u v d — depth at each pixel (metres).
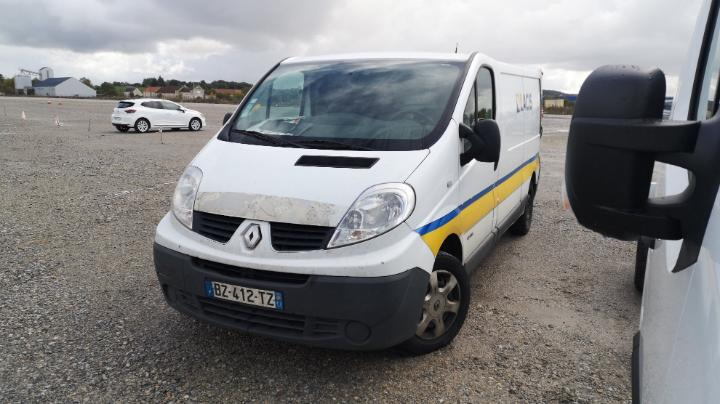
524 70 5.66
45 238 5.83
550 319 4.05
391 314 2.78
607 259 5.55
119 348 3.46
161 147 15.38
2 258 5.12
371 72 4.07
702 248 1.15
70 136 18.09
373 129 3.46
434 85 3.78
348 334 2.80
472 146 3.44
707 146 1.10
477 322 3.96
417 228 2.94
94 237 5.91
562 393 3.06
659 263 1.77
